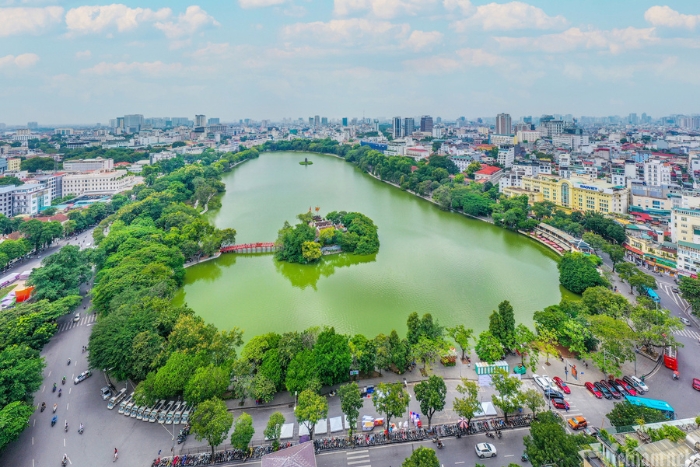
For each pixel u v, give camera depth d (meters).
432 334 156.75
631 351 143.25
